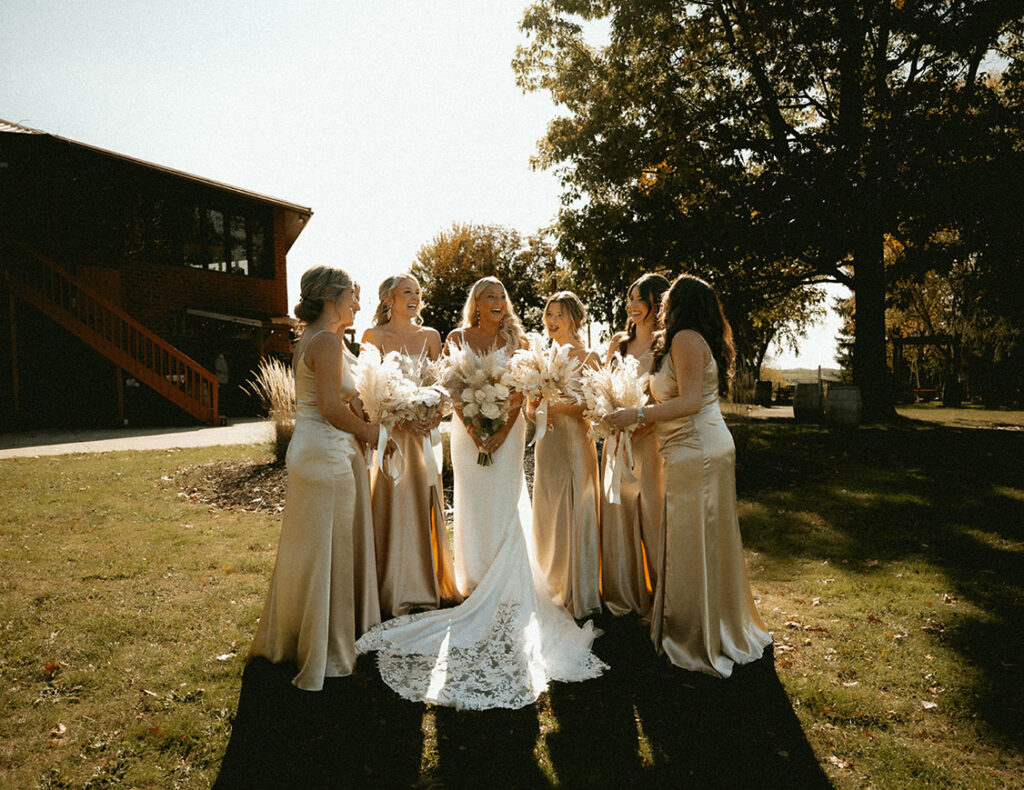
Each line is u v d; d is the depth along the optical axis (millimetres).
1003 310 14109
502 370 3867
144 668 3287
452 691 3049
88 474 8375
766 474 8523
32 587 4414
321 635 3078
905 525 6148
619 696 3064
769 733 2775
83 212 15859
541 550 4160
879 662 3428
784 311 22438
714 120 13695
